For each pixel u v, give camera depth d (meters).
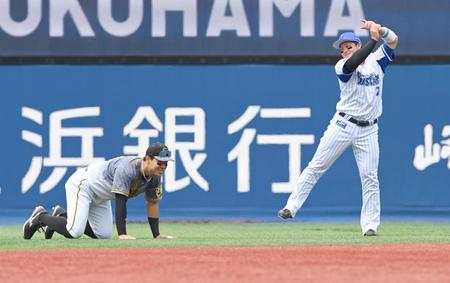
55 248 29.61
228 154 47.69
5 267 24.05
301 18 47.78
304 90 47.72
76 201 33.72
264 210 47.66
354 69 34.91
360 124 35.78
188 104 47.78
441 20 48.09
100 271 23.06
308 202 47.56
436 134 47.91
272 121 47.75
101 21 47.75
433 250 28.38
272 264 24.34
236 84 47.72
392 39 35.22
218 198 47.62
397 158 47.81
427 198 47.84
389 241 32.72
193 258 25.86
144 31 47.78
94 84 47.62
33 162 47.50
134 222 47.34
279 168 47.69
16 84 47.56
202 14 47.78
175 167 47.62
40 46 47.69
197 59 47.75
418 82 47.97
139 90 47.75
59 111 47.62
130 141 47.69
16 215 47.47
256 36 47.78
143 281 21.11
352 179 47.50
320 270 23.03
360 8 47.81
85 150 47.66
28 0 47.69
